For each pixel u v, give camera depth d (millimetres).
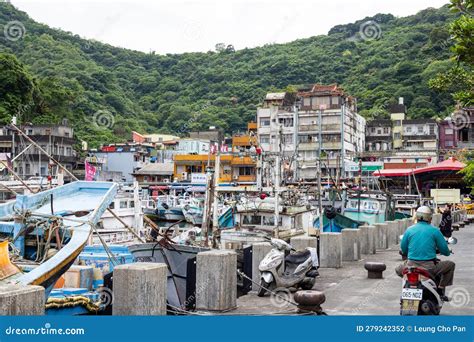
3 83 66750
